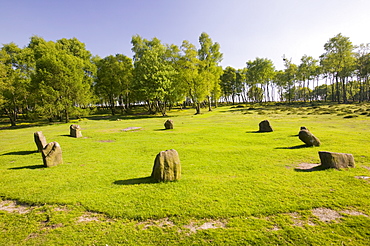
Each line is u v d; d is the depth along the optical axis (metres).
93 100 46.84
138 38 58.66
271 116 38.75
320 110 42.19
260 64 79.25
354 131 19.42
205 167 10.73
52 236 5.23
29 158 13.61
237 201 6.71
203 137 19.45
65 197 7.37
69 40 53.44
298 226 5.32
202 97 51.44
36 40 50.47
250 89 103.06
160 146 16.33
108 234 5.25
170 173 8.66
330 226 5.27
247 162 11.44
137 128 27.34
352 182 7.87
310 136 14.21
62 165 11.62
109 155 13.86
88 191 7.91
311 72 75.88
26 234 5.36
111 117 50.44
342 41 57.16
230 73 88.31
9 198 7.55
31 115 40.09
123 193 7.55
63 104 39.97
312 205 6.32
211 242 4.80
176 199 6.96
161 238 5.02
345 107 43.16
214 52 58.06
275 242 4.73
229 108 68.19
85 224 5.72
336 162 9.48
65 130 27.77
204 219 5.80
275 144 15.84
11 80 38.91
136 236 5.14
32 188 8.29
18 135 25.12
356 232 4.98
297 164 10.70
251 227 5.32
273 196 6.99
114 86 57.22
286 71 75.00
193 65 51.56
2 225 5.82
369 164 9.99
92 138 20.45
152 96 47.62
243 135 20.08
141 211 6.26
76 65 44.03
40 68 39.22
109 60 56.88
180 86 51.75
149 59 50.00
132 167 11.08
